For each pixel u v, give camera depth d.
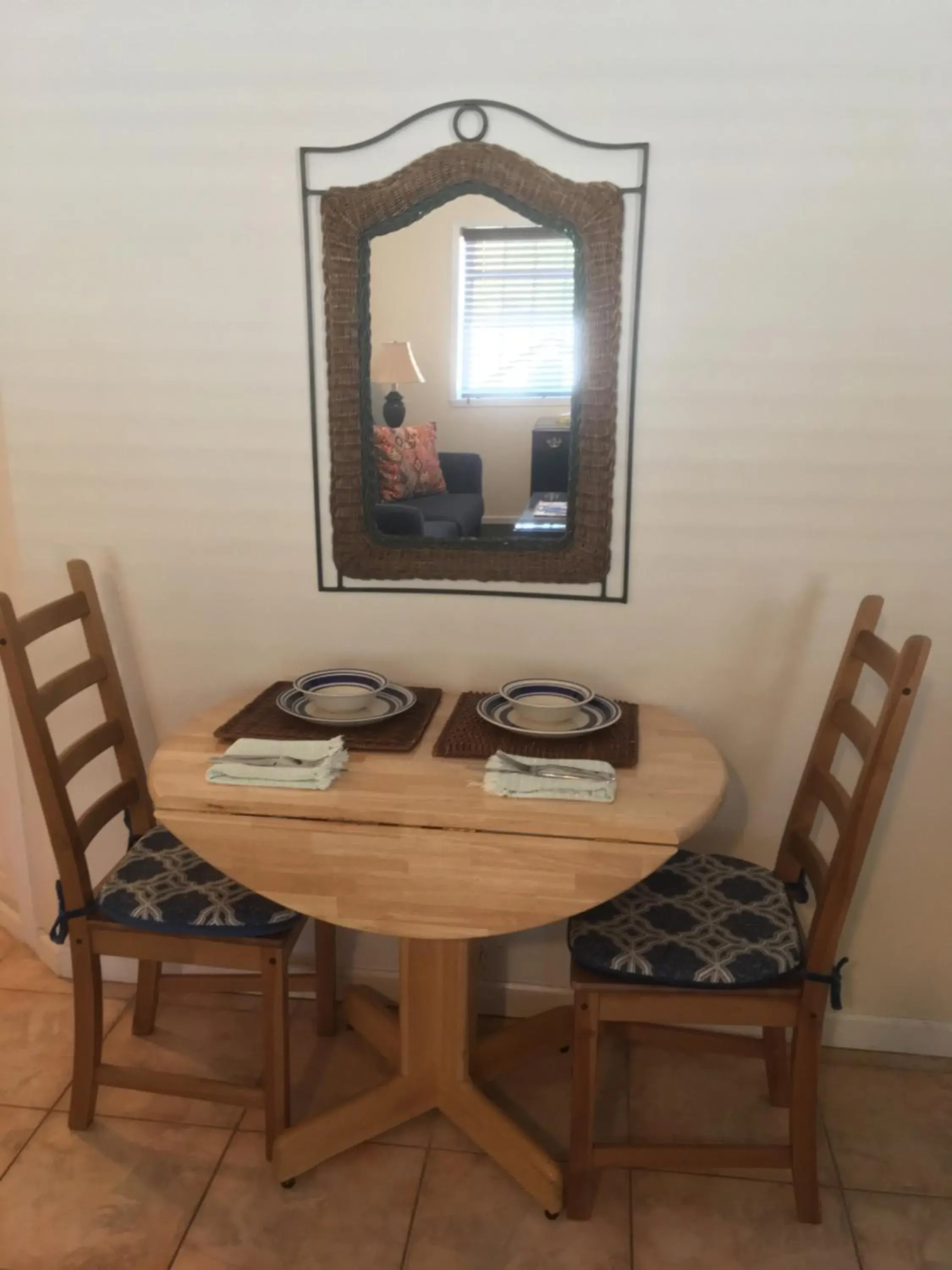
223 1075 1.96
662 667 1.91
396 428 1.85
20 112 1.78
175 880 1.73
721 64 1.61
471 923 1.46
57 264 1.85
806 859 1.72
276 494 1.92
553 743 1.67
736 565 1.83
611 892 1.42
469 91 1.68
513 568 1.89
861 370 1.71
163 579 2.00
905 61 1.57
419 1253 1.58
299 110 1.72
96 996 1.75
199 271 1.82
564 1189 1.68
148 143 1.77
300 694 1.86
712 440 1.78
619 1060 2.03
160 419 1.91
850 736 1.65
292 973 2.18
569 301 1.75
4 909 2.43
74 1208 1.65
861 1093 1.95
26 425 1.94
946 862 1.95
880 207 1.64
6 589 2.08
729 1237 1.62
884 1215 1.66
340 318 1.79
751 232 1.67
